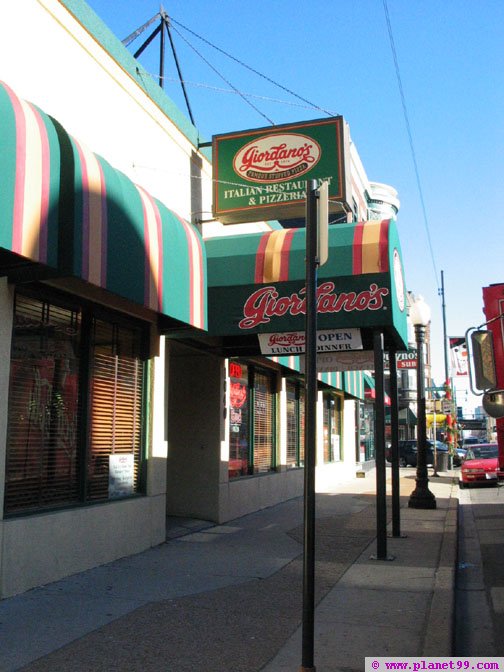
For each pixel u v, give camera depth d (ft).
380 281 29.60
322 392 68.23
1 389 21.63
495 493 66.54
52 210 20.39
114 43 29.94
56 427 25.34
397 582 25.11
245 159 36.99
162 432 32.63
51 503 24.88
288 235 32.37
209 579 25.11
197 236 30.94
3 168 18.44
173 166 35.55
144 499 30.63
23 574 22.30
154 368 32.07
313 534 14.48
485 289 26.25
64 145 21.31
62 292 25.46
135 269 24.97
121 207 24.25
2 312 21.88
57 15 26.12
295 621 19.94
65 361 26.09
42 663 16.01
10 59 23.53
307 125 36.45
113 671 15.62
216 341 38.65
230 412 42.32
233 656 16.83
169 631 18.71
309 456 14.67
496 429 27.99
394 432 36.19
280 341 32.04
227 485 40.60
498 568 30.78
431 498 49.14
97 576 25.00
